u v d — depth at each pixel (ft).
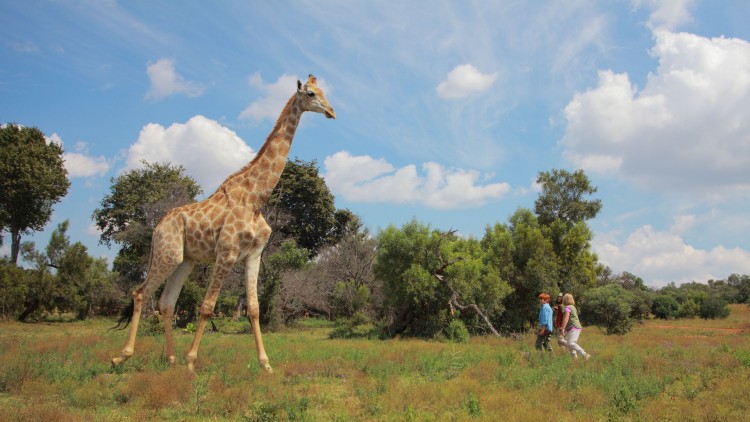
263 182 33.76
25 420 18.89
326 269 110.73
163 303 33.58
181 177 141.38
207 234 32.60
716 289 207.00
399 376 29.14
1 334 64.23
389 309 70.08
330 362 32.73
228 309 108.37
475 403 21.08
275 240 107.45
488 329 66.08
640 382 25.84
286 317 84.53
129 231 98.48
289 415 20.53
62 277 101.71
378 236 67.62
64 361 33.63
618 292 74.49
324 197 143.43
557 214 114.93
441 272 63.67
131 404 23.11
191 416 21.06
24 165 111.55
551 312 39.93
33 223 120.16
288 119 34.76
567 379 26.99
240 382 26.76
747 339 55.93
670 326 96.12
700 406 21.80
